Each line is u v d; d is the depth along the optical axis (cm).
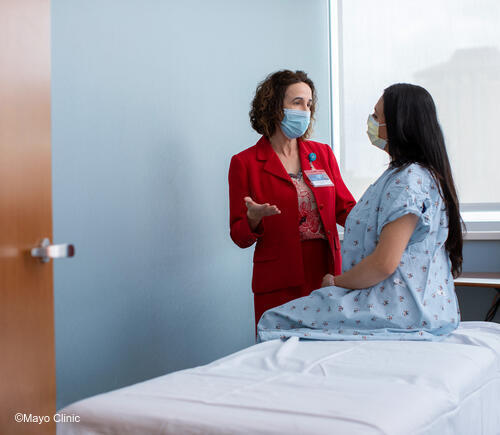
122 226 239
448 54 355
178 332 270
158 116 259
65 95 214
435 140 171
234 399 105
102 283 230
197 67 284
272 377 120
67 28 215
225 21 304
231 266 308
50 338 129
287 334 166
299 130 234
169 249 265
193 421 96
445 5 355
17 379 116
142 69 251
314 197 236
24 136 121
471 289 324
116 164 237
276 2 346
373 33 380
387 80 377
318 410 96
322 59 388
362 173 388
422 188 163
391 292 167
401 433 91
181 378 122
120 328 238
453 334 168
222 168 301
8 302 114
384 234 162
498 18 340
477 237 327
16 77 118
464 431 118
